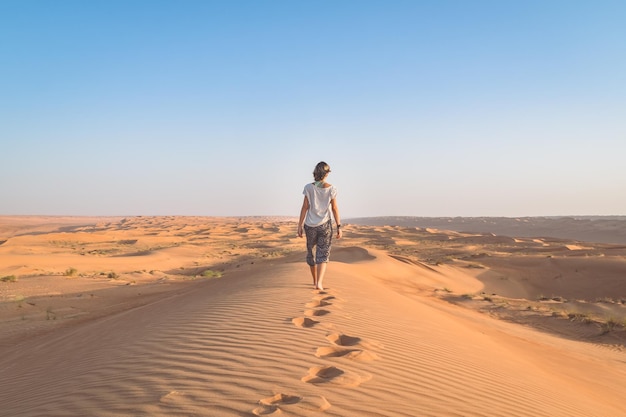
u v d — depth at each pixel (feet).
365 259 124.88
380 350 15.55
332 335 16.69
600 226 562.66
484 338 31.04
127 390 10.69
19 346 32.65
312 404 9.35
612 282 129.08
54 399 11.27
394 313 25.62
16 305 59.67
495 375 16.52
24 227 650.02
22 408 11.33
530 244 266.98
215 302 25.48
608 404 20.53
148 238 350.84
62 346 24.95
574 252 191.72
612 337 54.29
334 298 26.35
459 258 184.03
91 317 49.90
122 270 142.31
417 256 203.31
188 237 404.36
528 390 15.74
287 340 15.37
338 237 27.78
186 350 14.26
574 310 75.92
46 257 147.64
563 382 22.68
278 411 8.81
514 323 62.69
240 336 15.96
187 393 9.97
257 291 28.99
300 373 11.60
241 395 9.78
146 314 29.68
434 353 17.29
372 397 10.30
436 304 59.26
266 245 311.68
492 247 245.24
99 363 14.78
